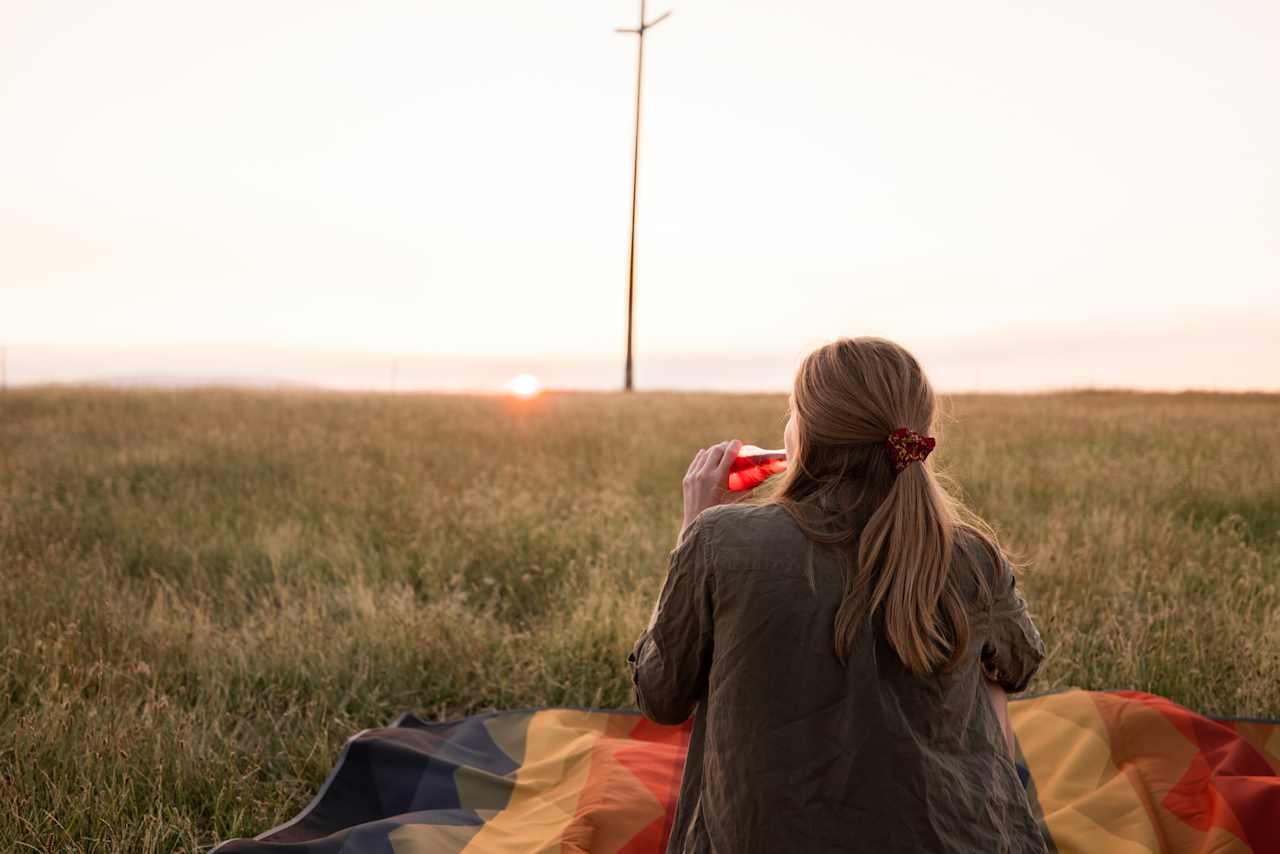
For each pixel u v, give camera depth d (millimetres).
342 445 10211
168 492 7629
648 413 14969
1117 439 11023
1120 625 4266
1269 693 3582
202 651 4055
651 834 2689
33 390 18938
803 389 1727
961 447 9773
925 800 1486
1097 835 2645
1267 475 7676
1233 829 2523
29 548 5527
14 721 3316
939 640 1527
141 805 2908
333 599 4914
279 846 2498
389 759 3131
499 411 15398
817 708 1519
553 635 4305
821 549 1592
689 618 1667
